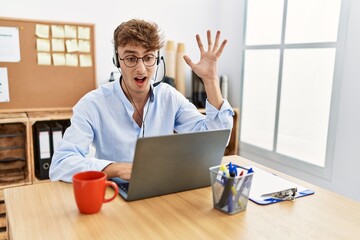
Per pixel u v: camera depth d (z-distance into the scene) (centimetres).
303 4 240
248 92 297
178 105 148
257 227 82
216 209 91
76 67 249
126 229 79
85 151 121
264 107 282
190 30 297
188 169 100
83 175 88
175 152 94
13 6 229
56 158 113
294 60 250
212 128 128
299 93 249
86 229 79
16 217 84
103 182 87
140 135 137
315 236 79
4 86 229
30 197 96
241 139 311
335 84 219
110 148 135
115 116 133
